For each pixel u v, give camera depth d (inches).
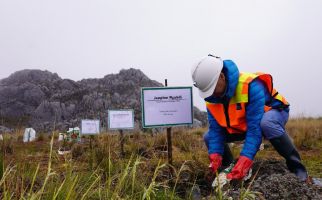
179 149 294.2
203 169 166.9
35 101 1847.9
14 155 161.8
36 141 488.1
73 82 2105.1
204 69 147.6
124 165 145.7
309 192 118.3
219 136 167.3
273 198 116.4
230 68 148.3
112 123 319.9
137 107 1738.4
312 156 253.4
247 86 148.2
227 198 112.2
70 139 380.2
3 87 1985.7
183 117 174.2
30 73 2142.0
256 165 162.9
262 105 148.1
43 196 107.2
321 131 421.1
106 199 104.7
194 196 132.9
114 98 1847.9
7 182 110.4
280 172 154.5
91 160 152.3
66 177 107.9
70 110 1617.9
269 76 156.3
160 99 173.2
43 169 150.2
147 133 473.7
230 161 174.1
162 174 159.8
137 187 116.9
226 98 151.5
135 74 2188.7
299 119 687.7
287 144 149.6
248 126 148.9
